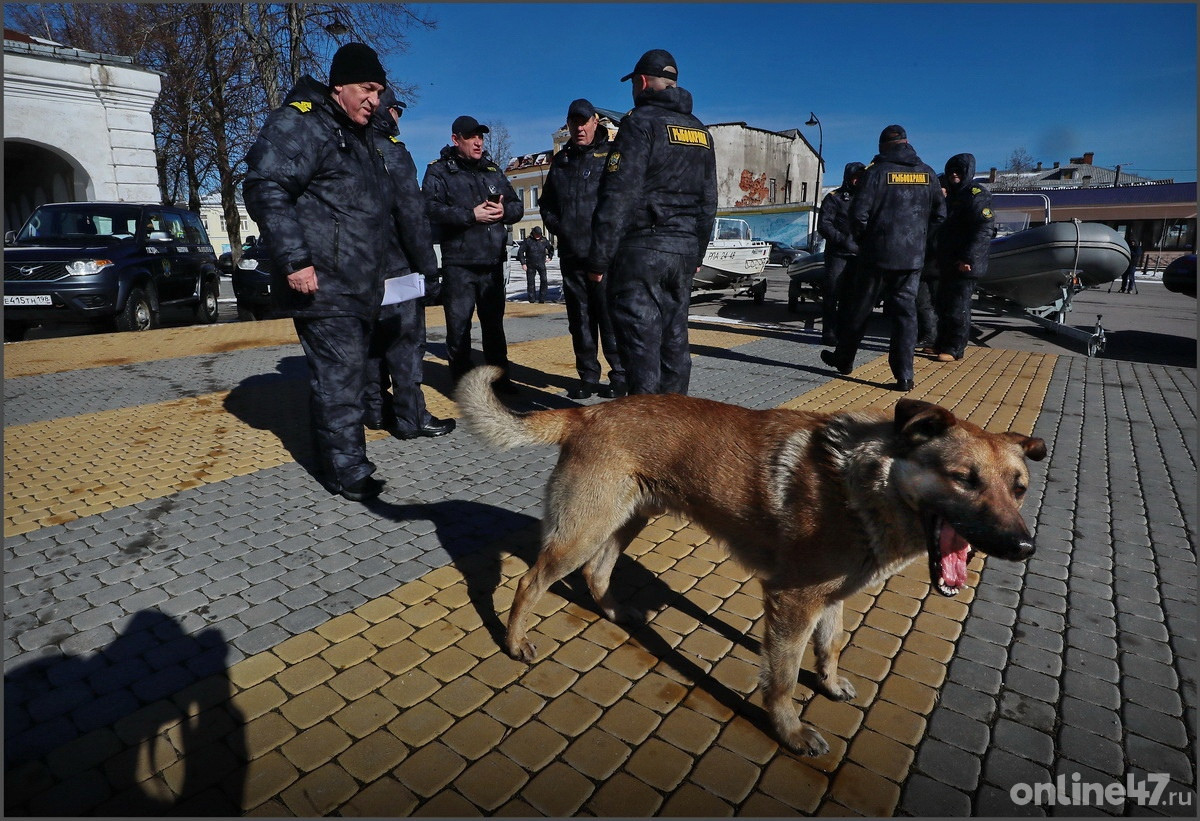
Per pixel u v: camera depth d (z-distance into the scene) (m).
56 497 4.15
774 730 2.28
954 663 2.67
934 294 9.57
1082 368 8.30
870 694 2.50
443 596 3.08
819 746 2.21
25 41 19.08
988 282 12.18
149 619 2.85
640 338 4.54
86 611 2.90
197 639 2.72
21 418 5.89
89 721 2.26
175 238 13.07
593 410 2.84
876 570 2.24
